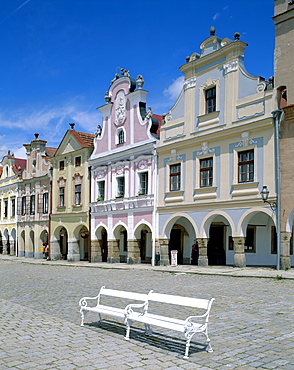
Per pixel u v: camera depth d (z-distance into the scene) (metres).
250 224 25.55
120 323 10.22
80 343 8.37
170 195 27.30
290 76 21.28
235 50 23.50
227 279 18.23
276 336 8.48
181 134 26.66
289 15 21.62
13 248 51.41
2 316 11.33
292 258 24.72
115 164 32.59
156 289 15.87
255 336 8.55
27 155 47.84
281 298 12.78
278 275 17.81
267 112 21.45
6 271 28.44
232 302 12.45
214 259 27.42
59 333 9.23
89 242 35.59
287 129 20.66
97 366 6.95
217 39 24.55
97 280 20.23
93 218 35.09
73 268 30.11
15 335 9.12
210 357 7.32
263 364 6.84
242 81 23.03
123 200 31.34
